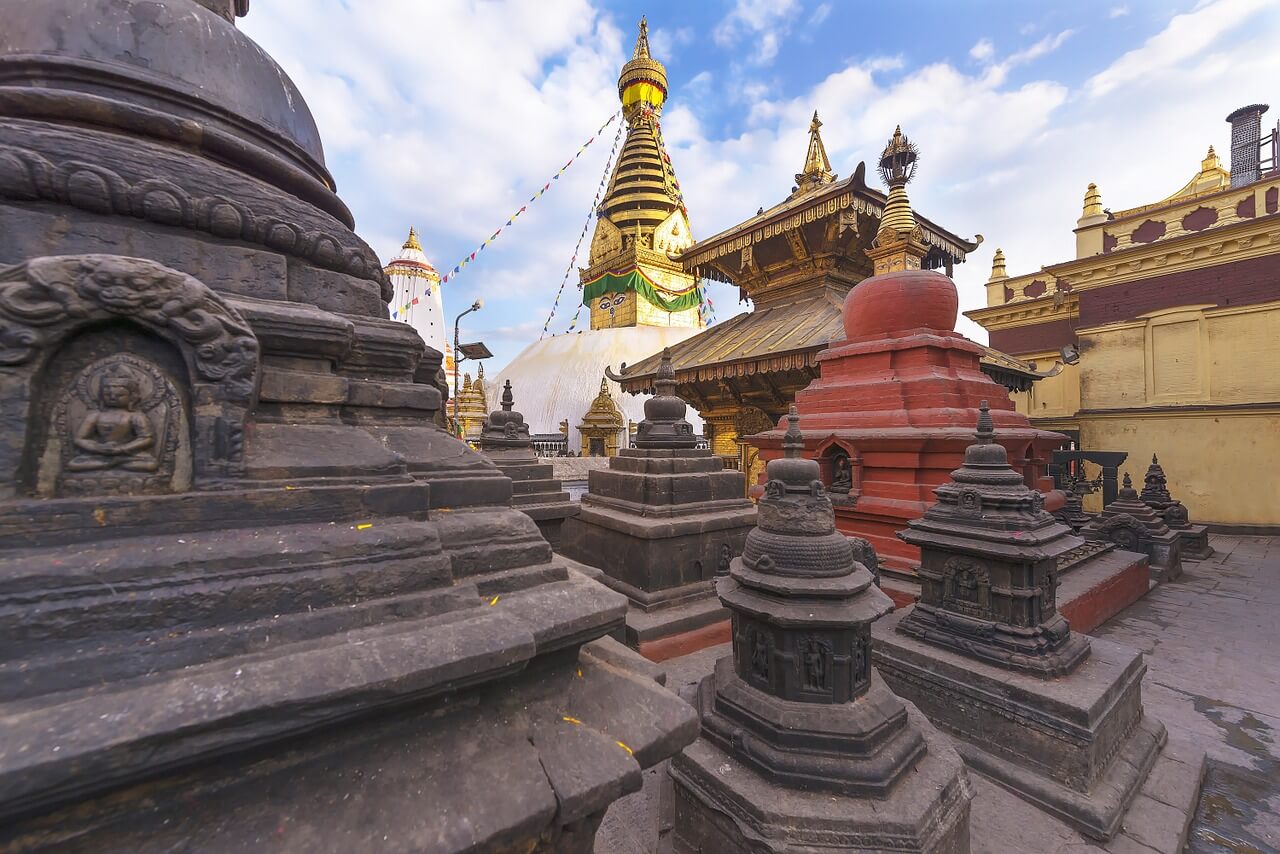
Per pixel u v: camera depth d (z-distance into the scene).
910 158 10.02
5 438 1.67
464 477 2.89
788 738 3.31
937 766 3.42
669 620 6.50
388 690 1.72
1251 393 16.34
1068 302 21.91
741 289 22.06
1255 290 16.33
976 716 4.58
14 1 2.43
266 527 2.01
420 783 1.80
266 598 1.86
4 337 1.67
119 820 1.44
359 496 2.24
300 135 3.12
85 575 1.63
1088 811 3.75
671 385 8.26
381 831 1.62
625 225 44.09
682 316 47.06
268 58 3.06
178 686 1.50
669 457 7.62
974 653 4.82
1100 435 19.48
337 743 1.78
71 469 1.78
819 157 21.78
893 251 9.93
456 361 26.58
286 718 1.56
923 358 8.70
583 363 42.62
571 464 23.52
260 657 1.71
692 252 20.55
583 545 8.55
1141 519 11.71
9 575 1.54
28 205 2.04
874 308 9.46
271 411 2.38
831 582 3.49
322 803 1.67
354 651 1.78
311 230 2.72
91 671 1.53
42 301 1.70
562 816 1.87
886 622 5.78
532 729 2.14
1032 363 23.56
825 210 15.66
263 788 1.64
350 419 2.76
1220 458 16.84
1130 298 18.88
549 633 2.26
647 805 4.12
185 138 2.41
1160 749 4.77
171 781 1.52
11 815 1.26
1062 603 7.20
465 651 1.91
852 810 3.04
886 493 8.31
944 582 5.29
